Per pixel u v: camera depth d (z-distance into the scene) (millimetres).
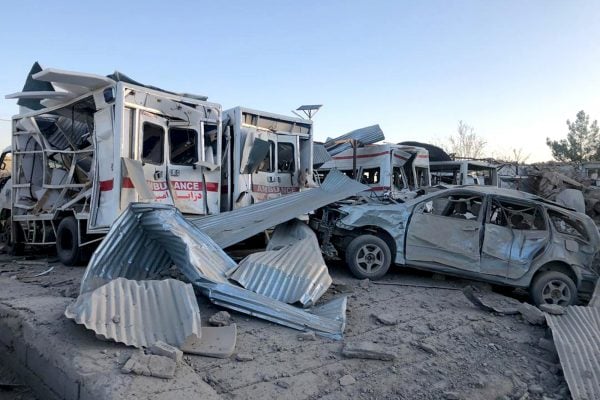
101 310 4148
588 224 7469
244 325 5035
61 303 5059
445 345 5031
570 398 4148
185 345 4242
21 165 10242
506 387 4262
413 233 7641
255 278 5645
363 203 8461
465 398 3979
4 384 4258
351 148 16734
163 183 8188
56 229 9203
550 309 5926
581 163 38406
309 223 8539
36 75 7234
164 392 3336
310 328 5023
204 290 5312
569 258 7254
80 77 7340
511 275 7312
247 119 10055
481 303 6379
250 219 7930
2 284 6609
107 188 7605
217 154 9039
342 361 4379
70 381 3570
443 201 8180
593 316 5875
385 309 6152
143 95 7852
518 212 7570
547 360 4902
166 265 6090
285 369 4098
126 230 5707
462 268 7488
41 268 8383
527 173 27234
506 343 5254
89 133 9078
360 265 7805
